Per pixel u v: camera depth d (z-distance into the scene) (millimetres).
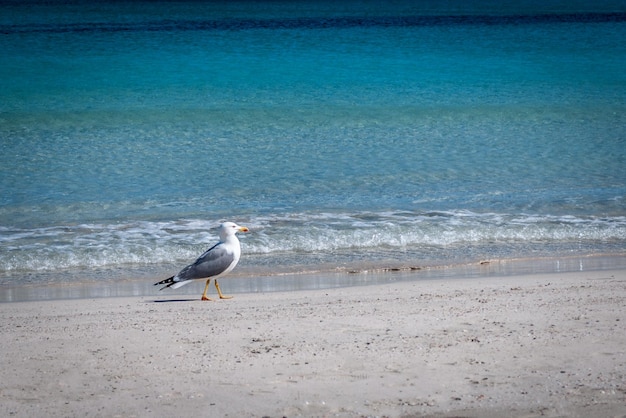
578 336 8172
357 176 19297
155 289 11828
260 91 31641
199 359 7652
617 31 52062
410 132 24422
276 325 8875
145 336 8523
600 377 7027
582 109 28219
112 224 15391
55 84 32781
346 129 24812
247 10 76125
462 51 42562
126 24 58500
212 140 23281
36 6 82438
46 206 16688
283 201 17078
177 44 44844
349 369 7301
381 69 36750
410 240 14508
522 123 25828
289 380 7043
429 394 6711
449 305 9734
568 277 11805
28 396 6797
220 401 6617
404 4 86938
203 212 16250
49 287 12023
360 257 13656
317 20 62344
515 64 38562
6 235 14586
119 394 6809
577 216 15930
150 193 17781
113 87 32312
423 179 19016
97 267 13234
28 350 8070
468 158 21172
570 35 50000
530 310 9328
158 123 25547
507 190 18000
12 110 27609
